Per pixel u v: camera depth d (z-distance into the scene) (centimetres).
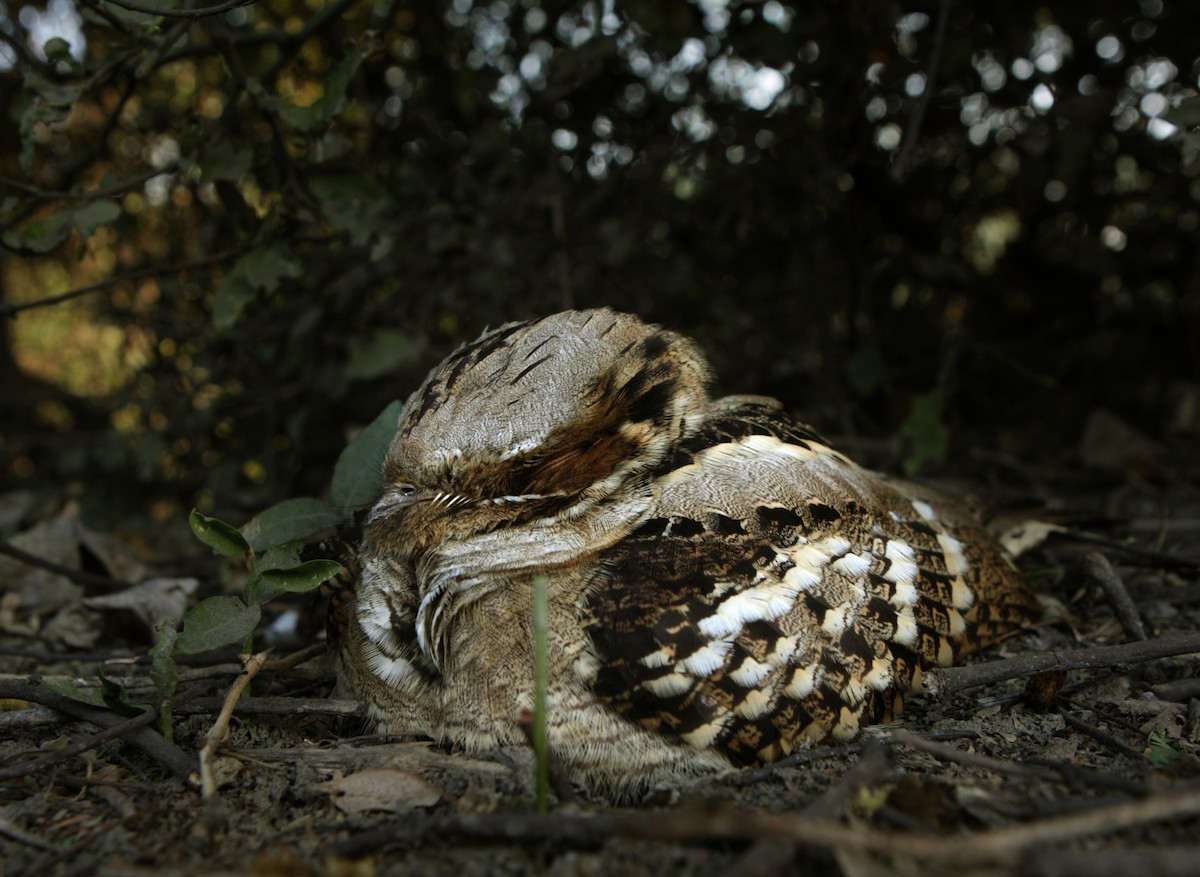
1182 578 54
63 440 69
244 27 55
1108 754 45
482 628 45
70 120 71
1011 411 72
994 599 50
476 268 61
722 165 61
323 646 49
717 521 45
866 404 73
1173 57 59
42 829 43
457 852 42
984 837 39
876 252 66
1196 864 39
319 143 53
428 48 64
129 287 70
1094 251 66
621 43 58
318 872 41
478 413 45
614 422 46
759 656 44
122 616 54
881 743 44
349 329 63
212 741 44
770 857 40
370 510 47
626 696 44
